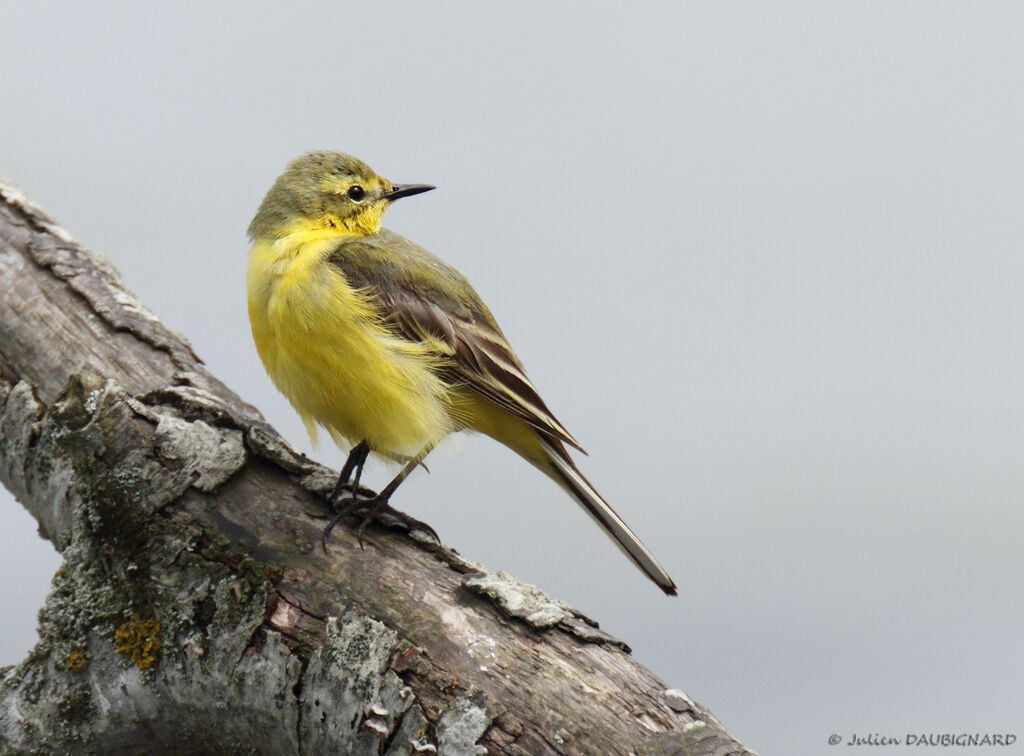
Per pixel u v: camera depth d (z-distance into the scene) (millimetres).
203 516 9633
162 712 9547
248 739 9430
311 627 9164
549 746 8531
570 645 9023
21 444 10828
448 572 9461
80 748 9609
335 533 9641
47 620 9656
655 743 8492
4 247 11812
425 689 8758
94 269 11922
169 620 9414
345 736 8844
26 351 11289
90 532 9633
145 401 10211
